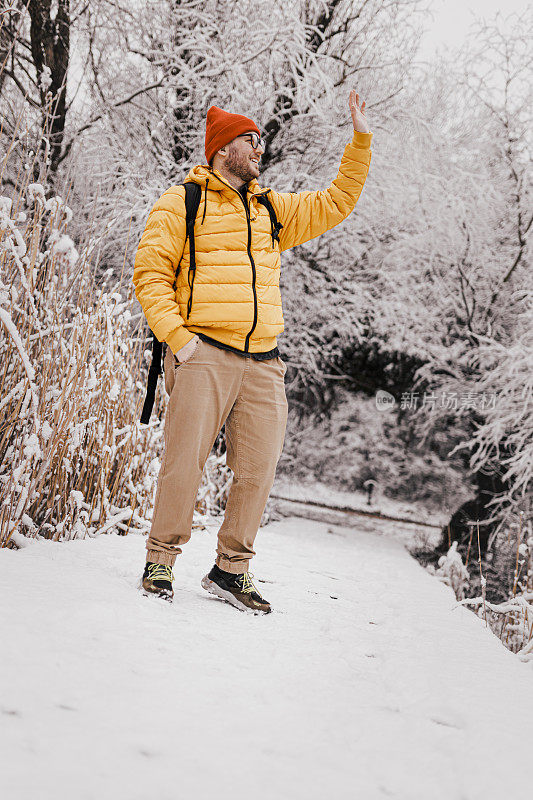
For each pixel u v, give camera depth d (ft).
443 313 35.47
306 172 29.63
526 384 29.19
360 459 53.01
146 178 27.20
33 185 9.99
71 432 10.75
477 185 31.04
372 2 29.53
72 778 3.84
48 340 10.64
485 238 33.76
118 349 12.66
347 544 26.50
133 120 28.43
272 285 8.37
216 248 8.00
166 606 7.69
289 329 34.47
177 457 7.98
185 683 5.52
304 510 41.70
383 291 35.47
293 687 5.91
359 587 11.90
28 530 9.98
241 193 8.38
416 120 30.55
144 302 7.87
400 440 53.11
